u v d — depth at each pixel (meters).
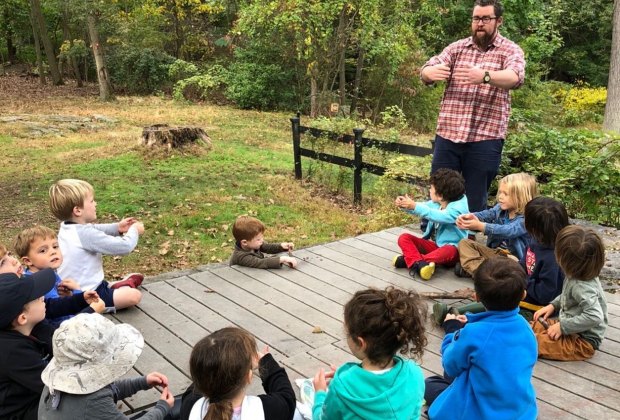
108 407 1.96
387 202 7.29
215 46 23.64
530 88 15.61
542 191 6.07
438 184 4.12
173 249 6.22
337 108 16.02
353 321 1.88
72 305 2.87
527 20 13.51
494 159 4.54
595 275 2.75
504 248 4.01
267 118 16.67
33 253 2.84
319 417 2.02
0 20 27.59
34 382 2.13
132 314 3.52
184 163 10.27
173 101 19.78
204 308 3.61
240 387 1.78
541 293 3.07
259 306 3.64
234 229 4.43
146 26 21.89
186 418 1.97
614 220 5.96
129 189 8.39
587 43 25.03
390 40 15.87
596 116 20.42
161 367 2.88
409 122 17.69
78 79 23.36
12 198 7.91
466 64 4.40
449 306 3.56
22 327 2.18
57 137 12.43
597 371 2.85
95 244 3.29
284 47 18.00
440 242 4.29
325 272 4.26
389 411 1.83
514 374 2.06
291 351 3.05
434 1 16.67
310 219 7.42
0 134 12.34
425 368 2.87
